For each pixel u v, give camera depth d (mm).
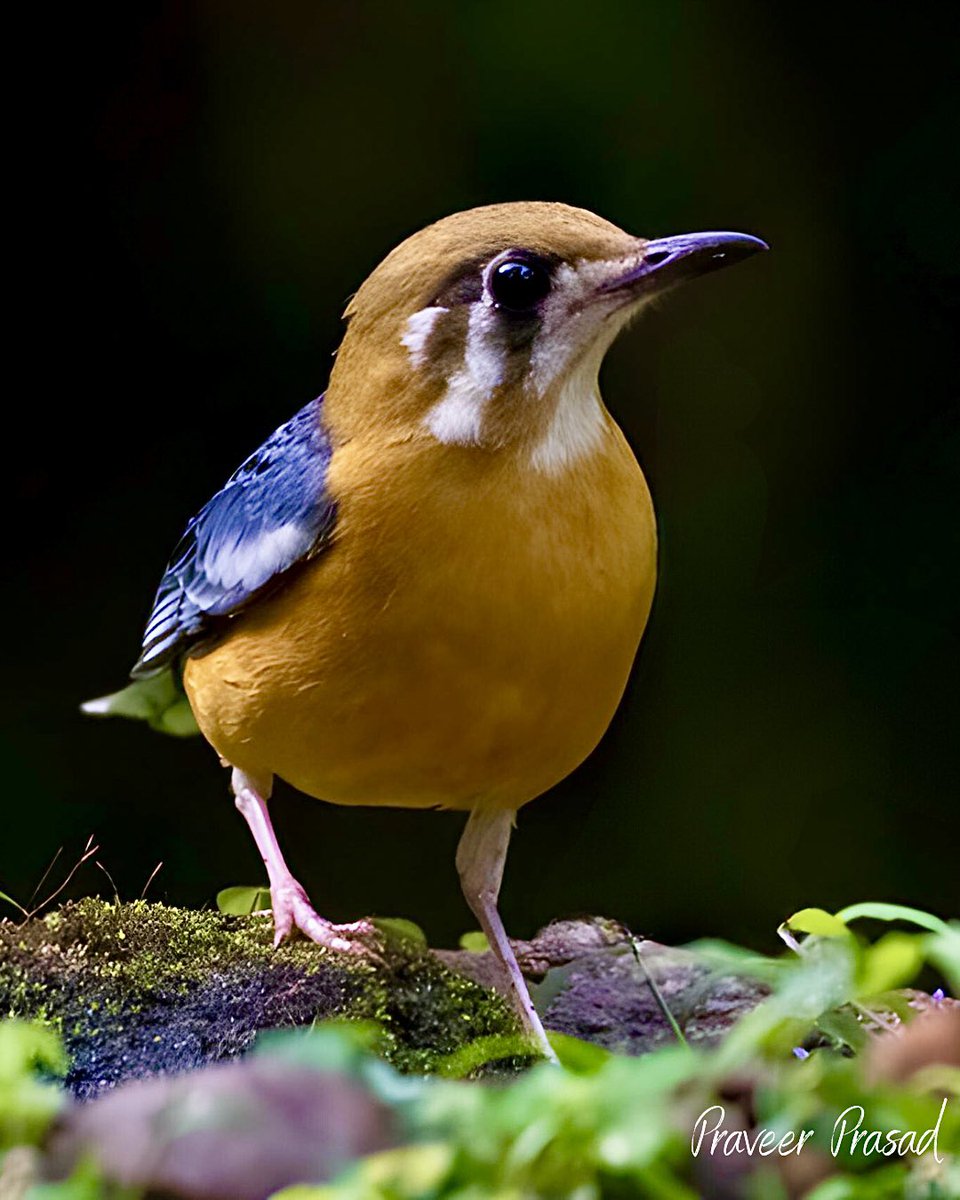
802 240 14141
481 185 14000
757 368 14117
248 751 8078
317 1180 4699
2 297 14250
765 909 13391
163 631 8820
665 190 14047
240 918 8094
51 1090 5109
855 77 14086
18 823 13492
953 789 13445
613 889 13508
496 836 8164
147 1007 6688
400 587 7117
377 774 7781
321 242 14117
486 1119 4578
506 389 7078
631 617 7457
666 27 13914
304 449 7695
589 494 7215
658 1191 4547
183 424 14258
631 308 7258
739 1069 5148
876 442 14086
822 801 13508
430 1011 7012
